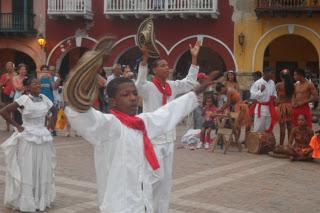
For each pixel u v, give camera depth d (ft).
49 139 21.42
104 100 44.96
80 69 9.66
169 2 74.33
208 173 29.81
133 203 10.73
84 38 80.23
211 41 74.54
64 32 81.05
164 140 16.37
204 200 23.41
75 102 9.75
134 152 10.87
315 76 78.43
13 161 21.13
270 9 69.36
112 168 10.69
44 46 81.61
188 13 73.41
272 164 33.58
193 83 18.66
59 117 46.78
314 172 31.07
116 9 76.74
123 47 78.59
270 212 21.72
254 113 39.40
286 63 83.46
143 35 15.43
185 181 27.40
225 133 38.01
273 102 38.70
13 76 47.83
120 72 37.60
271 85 38.81
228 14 73.46
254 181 27.94
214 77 11.85
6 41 83.61
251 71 72.54
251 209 22.09
